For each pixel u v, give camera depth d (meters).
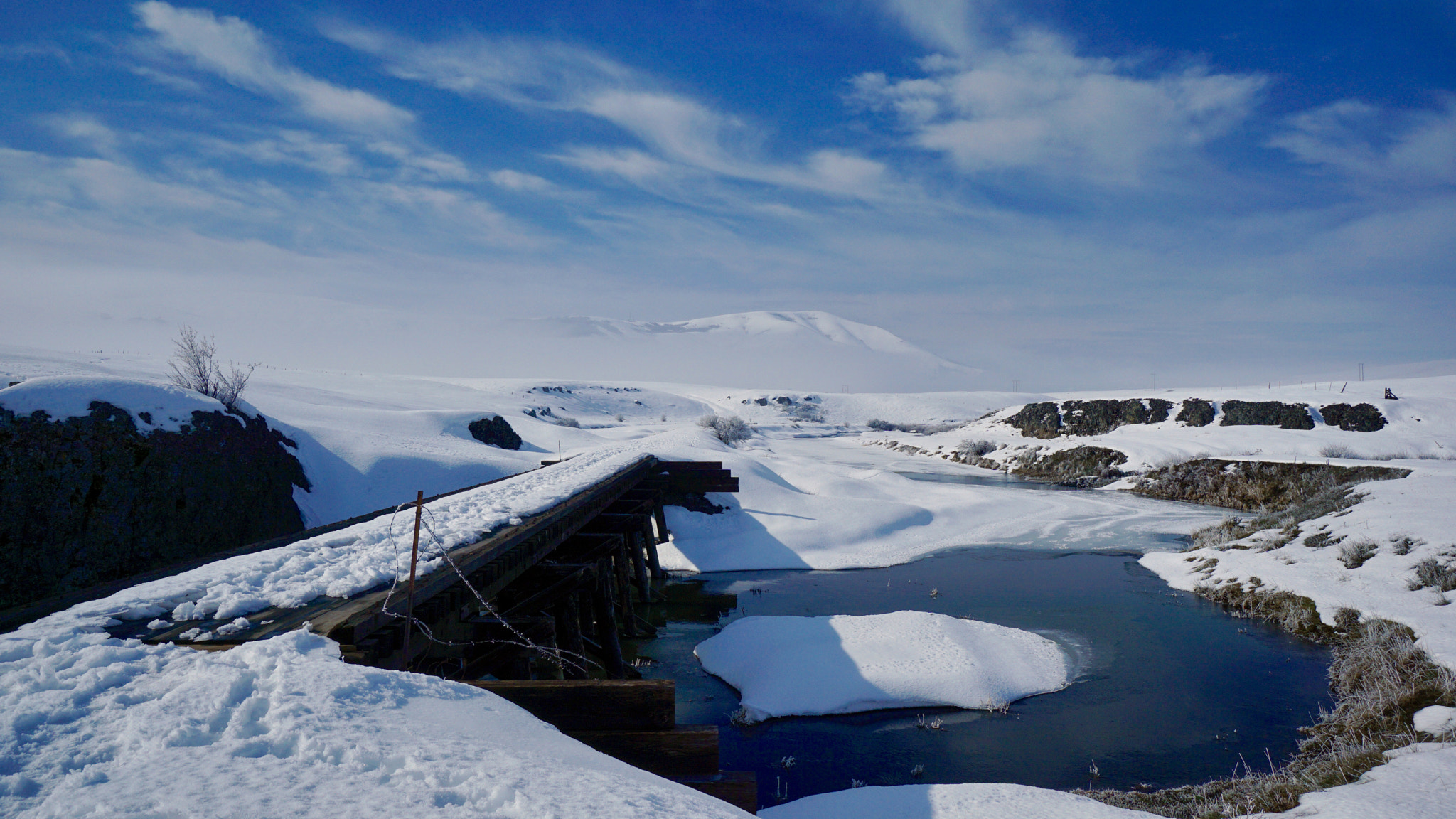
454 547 9.78
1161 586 20.31
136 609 6.07
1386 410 51.12
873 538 27.58
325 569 8.07
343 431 29.67
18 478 14.91
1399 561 15.84
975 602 18.78
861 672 12.65
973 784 7.95
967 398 159.62
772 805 8.89
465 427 42.28
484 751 3.51
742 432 67.50
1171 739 10.47
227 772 2.91
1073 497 39.84
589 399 134.62
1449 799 6.34
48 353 52.28
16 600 14.31
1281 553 19.30
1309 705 11.54
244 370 76.25
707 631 17.34
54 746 3.10
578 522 15.43
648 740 4.96
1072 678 13.08
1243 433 51.34
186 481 17.91
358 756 3.13
